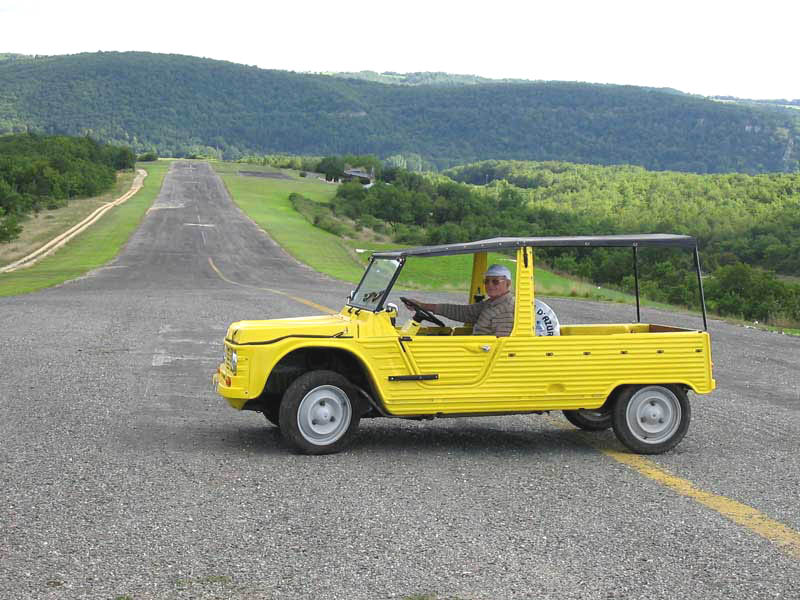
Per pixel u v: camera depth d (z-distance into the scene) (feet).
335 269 173.06
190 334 53.26
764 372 45.24
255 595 14.16
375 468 22.77
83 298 84.38
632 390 25.14
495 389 24.35
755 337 64.13
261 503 19.39
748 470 23.70
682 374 25.31
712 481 22.35
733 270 161.07
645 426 25.34
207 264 174.19
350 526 17.89
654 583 15.11
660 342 25.17
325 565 15.62
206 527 17.65
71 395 32.58
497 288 24.80
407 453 24.67
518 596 14.37
